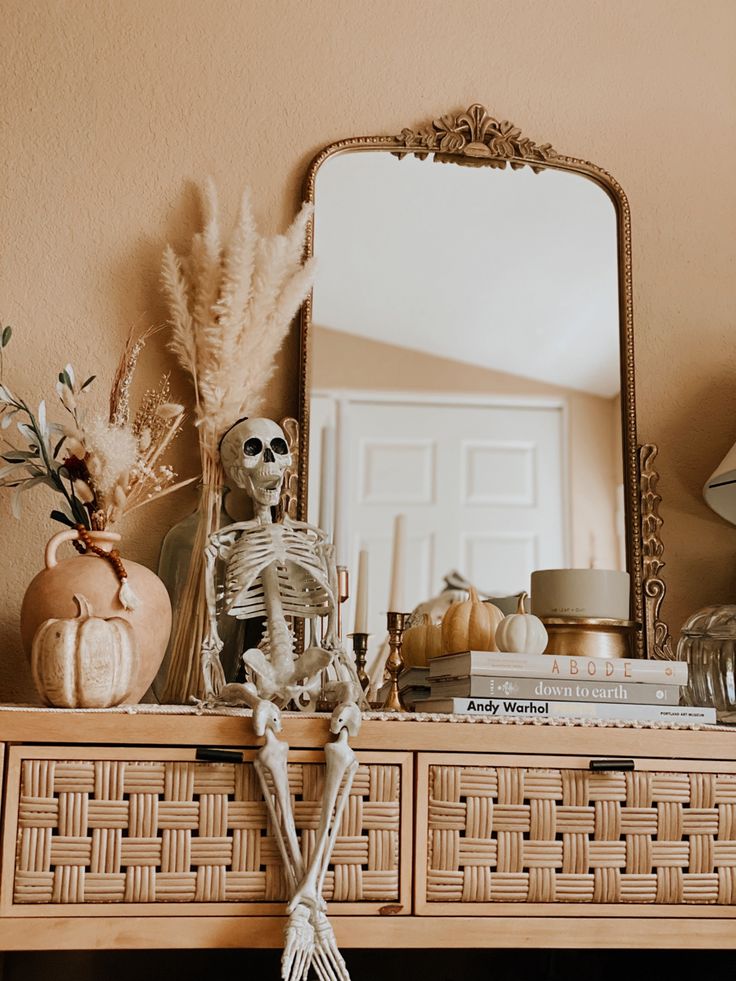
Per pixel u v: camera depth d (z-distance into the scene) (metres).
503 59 1.96
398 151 1.90
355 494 2.26
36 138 1.79
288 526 1.58
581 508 2.05
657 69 2.01
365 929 1.29
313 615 1.53
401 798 1.32
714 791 1.39
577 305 2.01
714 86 2.03
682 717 1.47
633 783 1.37
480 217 1.97
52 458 1.57
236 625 1.61
